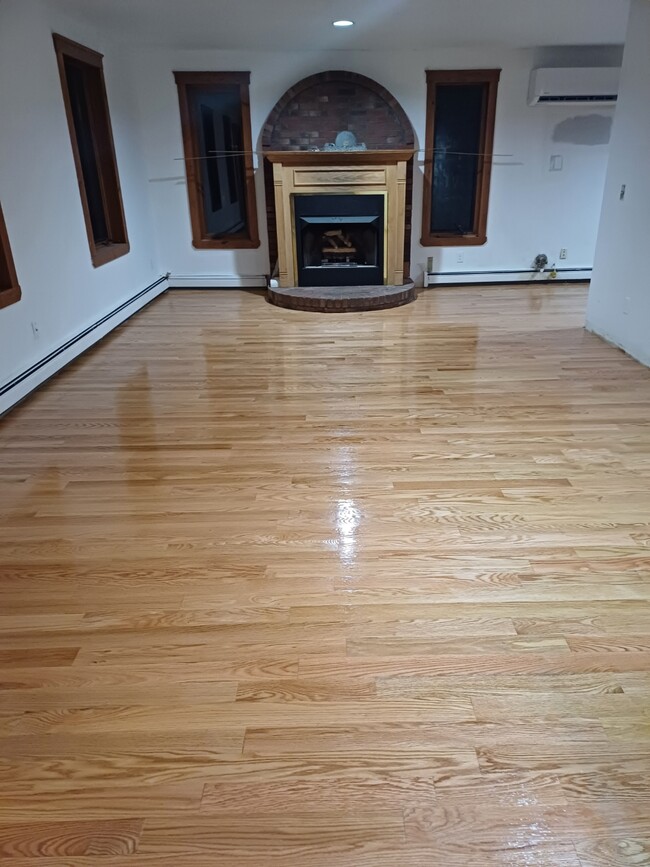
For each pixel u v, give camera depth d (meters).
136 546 2.22
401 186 5.80
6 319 3.57
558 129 6.14
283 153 5.62
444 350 4.46
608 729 1.49
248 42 5.41
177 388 3.84
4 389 3.49
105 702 1.58
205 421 3.32
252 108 6.02
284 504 2.48
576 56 5.83
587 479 2.63
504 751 1.44
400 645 1.75
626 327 4.30
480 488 2.57
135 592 1.98
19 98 3.76
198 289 6.77
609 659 1.69
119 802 1.34
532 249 6.64
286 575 2.05
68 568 2.11
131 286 5.78
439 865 1.21
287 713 1.54
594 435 3.05
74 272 4.52
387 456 2.87
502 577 2.02
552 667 1.67
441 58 5.83
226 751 1.45
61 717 1.54
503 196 6.39
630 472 2.68
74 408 3.55
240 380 3.95
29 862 1.22
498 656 1.70
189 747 1.46
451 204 6.50
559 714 1.53
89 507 2.49
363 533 2.27
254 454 2.92
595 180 6.37
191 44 5.52
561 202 6.45
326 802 1.33
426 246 6.54
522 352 4.39
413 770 1.39
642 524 2.30
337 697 1.58
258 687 1.62
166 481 2.68
